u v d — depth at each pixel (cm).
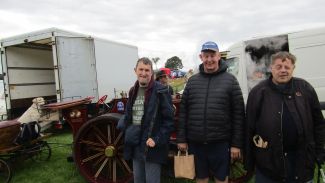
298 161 246
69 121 449
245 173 407
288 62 246
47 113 617
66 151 632
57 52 800
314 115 254
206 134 300
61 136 792
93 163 441
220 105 298
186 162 312
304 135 243
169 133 310
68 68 819
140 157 314
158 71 507
